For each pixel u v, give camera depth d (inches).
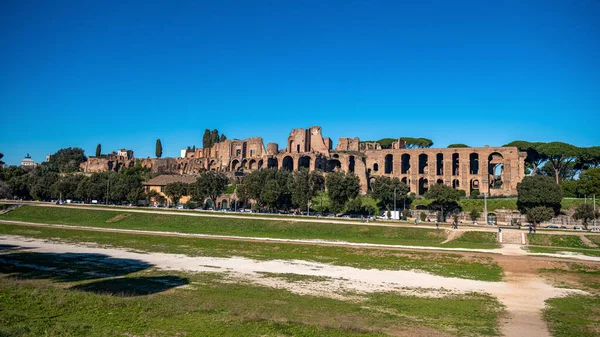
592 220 3796.8
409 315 1187.9
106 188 6008.9
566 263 1977.1
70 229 3390.7
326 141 7293.3
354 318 1125.1
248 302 1286.9
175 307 1138.0
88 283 1540.4
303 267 1973.4
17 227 3516.2
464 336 994.1
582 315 1222.9
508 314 1222.3
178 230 3486.7
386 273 1851.6
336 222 3531.0
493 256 2167.8
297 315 1138.7
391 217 4389.8
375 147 7647.6
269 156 6825.8
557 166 6225.4
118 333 881.5
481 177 5757.9
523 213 4247.0
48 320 962.7
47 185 6515.8
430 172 6013.8
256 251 2444.6
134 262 2047.2
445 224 3762.3
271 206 4724.4
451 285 1624.0
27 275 1689.2
